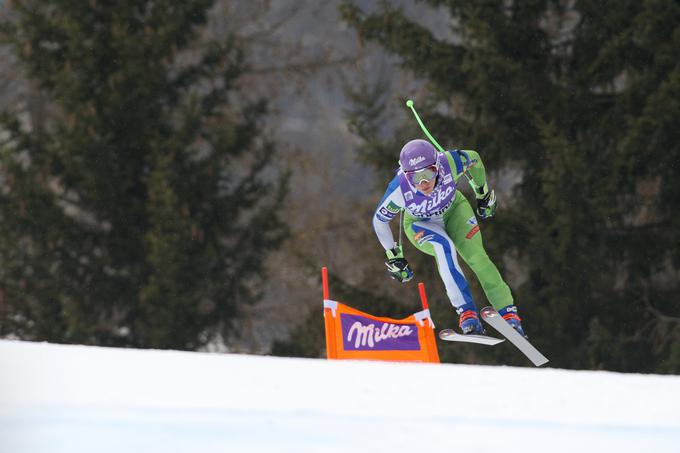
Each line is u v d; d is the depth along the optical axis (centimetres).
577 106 5638
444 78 5775
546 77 5641
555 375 1583
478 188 2233
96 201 6372
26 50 6431
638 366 5509
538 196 5650
